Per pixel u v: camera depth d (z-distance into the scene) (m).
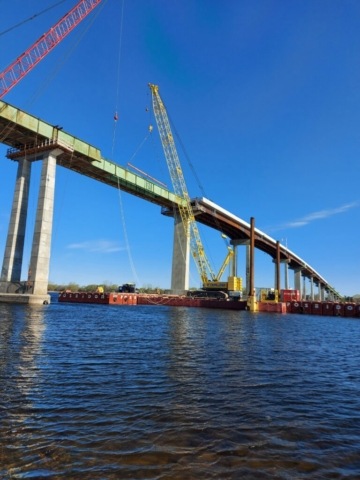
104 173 86.94
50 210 66.50
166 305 96.62
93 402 9.98
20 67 67.69
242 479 6.07
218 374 14.23
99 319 40.59
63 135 71.50
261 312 77.88
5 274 66.81
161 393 11.15
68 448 7.00
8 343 19.44
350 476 6.34
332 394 12.05
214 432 8.10
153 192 100.25
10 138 70.31
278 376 14.46
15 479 5.82
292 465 6.66
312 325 46.25
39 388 11.17
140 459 6.64
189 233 107.69
